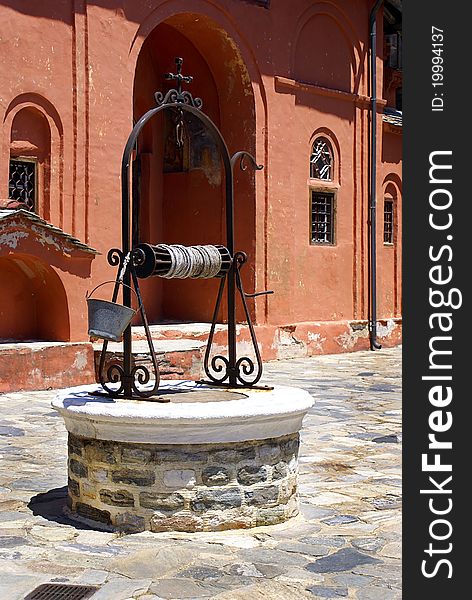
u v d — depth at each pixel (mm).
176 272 5965
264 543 5293
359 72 18047
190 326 15078
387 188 19438
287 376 13562
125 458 5453
